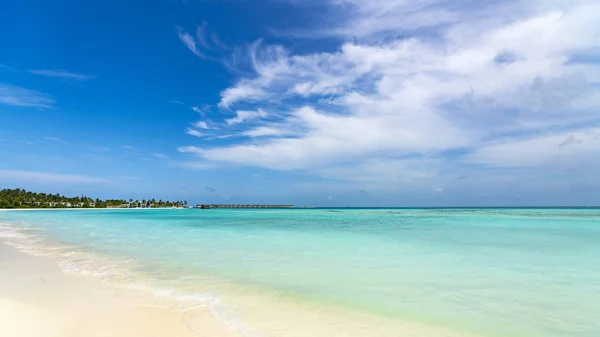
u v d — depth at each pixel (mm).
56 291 6465
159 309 5457
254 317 5125
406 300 5934
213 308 5523
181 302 5836
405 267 8539
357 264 8977
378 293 6336
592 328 4703
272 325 4816
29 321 4812
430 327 4773
